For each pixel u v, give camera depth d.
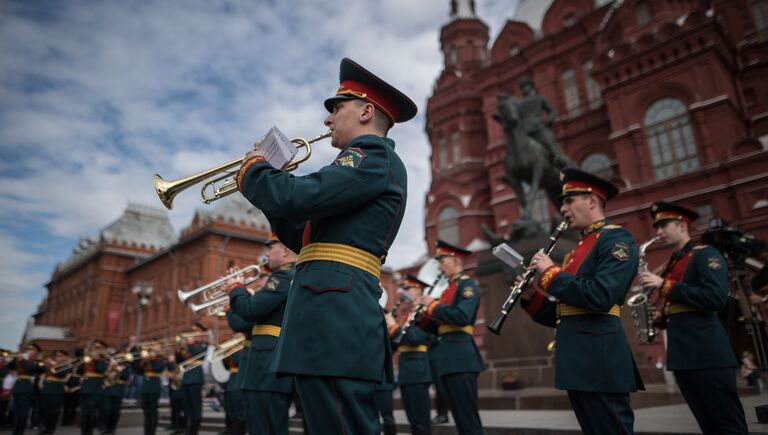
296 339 2.08
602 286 3.02
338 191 2.10
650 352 17.56
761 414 5.01
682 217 4.35
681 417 6.48
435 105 36.62
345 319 2.07
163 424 13.55
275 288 4.50
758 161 19.95
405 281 8.59
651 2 25.98
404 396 6.40
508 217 29.41
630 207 22.70
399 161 2.44
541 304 3.63
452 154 35.25
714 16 23.14
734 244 5.44
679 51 23.72
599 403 3.02
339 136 2.51
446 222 33.31
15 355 14.78
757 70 24.30
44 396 12.16
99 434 11.41
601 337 3.10
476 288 5.74
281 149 2.26
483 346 24.34
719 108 21.94
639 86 24.52
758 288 5.60
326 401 1.99
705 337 3.68
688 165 22.47
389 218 2.28
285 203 2.05
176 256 42.12
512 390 10.44
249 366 4.48
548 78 31.36
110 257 51.53
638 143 23.91
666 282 3.87
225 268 37.75
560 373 3.19
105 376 11.48
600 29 28.83
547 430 6.05
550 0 36.66
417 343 6.46
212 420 11.62
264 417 4.33
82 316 51.84
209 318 34.84
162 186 2.90
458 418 5.20
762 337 5.23
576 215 3.61
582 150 28.78
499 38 36.25
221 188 2.99
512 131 14.02
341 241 2.19
